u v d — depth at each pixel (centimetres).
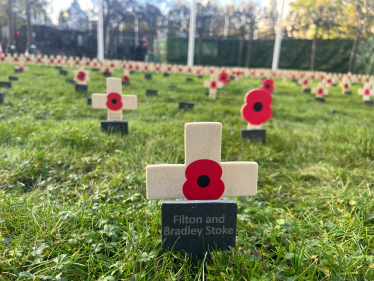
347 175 52
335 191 46
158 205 38
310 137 76
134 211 37
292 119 108
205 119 95
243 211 37
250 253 30
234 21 504
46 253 28
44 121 79
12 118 80
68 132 62
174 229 27
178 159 57
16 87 125
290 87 207
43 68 233
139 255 28
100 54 426
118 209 36
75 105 102
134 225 33
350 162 60
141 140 65
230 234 27
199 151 27
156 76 233
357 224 35
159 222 34
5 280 25
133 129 72
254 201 43
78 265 27
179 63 529
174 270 27
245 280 25
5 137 60
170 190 28
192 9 430
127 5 486
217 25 517
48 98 115
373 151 63
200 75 252
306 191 47
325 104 142
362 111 123
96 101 73
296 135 78
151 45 520
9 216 33
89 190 43
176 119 93
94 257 28
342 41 438
